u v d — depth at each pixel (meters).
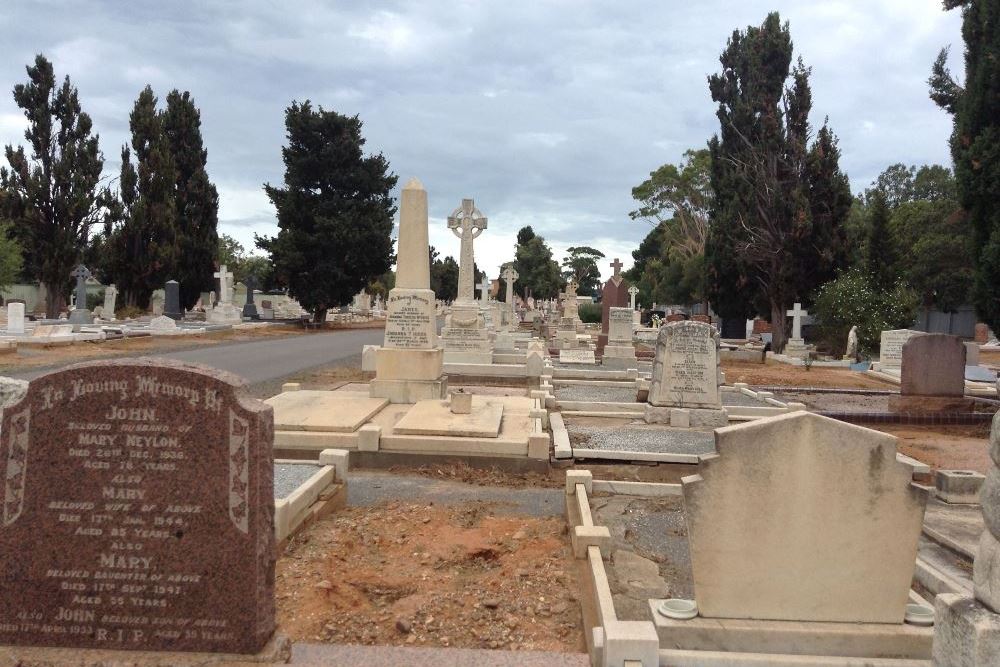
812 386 19.70
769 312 37.19
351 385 16.27
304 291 42.66
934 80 23.69
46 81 39.69
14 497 3.62
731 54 37.56
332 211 42.19
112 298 41.22
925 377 14.26
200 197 47.28
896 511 4.18
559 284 89.75
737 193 34.38
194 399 3.61
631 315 23.64
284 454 9.09
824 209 31.03
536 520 6.88
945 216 38.16
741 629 4.12
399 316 12.84
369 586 5.19
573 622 4.67
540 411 10.64
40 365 18.70
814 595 4.24
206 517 3.59
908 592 4.21
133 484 3.61
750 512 4.23
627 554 5.85
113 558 3.61
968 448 11.38
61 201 39.47
